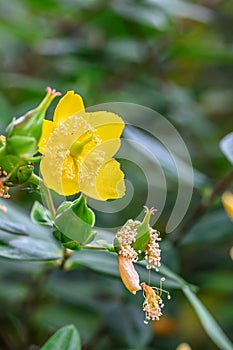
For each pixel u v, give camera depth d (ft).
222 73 4.13
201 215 2.73
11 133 2.19
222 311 3.22
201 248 3.31
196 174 2.75
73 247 2.26
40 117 2.19
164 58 3.42
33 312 2.90
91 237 2.26
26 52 3.67
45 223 2.30
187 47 3.29
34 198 2.95
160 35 3.38
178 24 3.64
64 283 2.93
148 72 3.43
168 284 2.43
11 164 2.20
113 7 3.14
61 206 2.26
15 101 3.34
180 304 3.07
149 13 3.16
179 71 4.09
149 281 2.34
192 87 4.09
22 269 2.88
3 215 2.41
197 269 3.33
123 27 3.29
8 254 2.35
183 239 2.76
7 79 3.09
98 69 3.27
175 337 3.04
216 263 3.32
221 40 4.19
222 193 2.73
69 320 2.94
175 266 2.68
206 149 3.45
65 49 3.26
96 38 3.54
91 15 3.23
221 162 3.32
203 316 2.41
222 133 3.80
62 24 3.61
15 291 2.93
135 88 3.42
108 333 2.78
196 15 3.41
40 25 3.64
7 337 2.86
